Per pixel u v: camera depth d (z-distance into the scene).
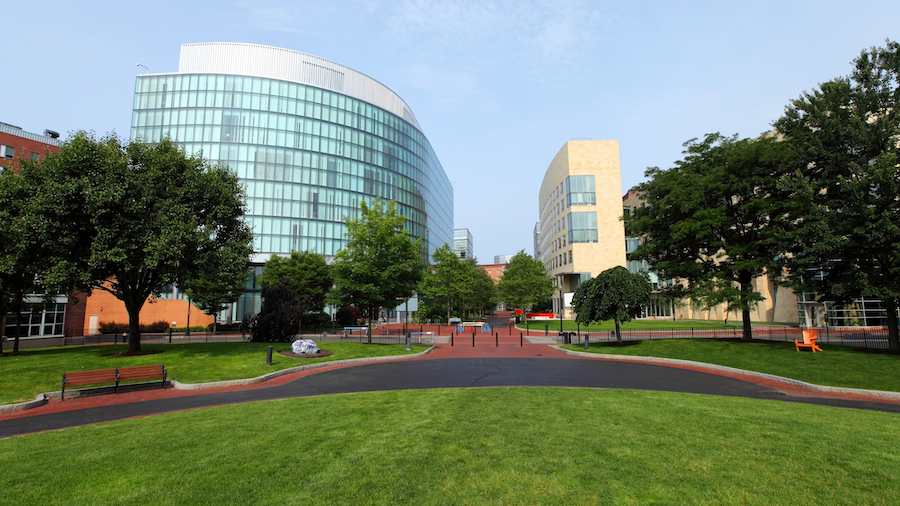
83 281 18.41
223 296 39.16
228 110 57.38
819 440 7.49
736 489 5.49
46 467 6.46
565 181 63.91
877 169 16.80
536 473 6.03
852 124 19.09
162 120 56.19
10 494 5.46
